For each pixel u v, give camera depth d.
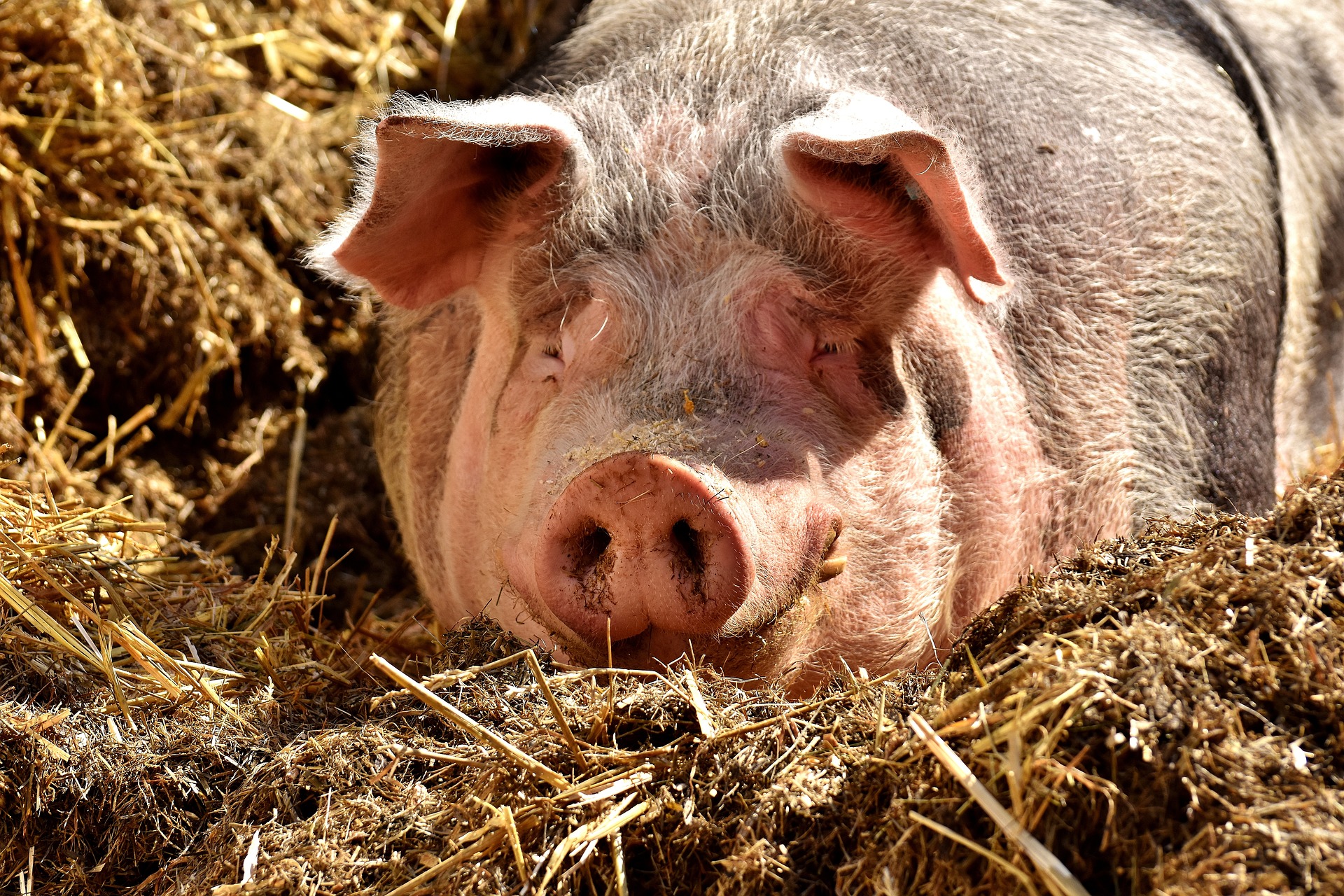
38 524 1.95
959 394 1.92
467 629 1.83
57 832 1.76
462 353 2.07
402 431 2.15
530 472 1.85
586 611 1.78
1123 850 1.60
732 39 1.96
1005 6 2.07
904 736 1.68
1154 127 2.06
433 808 1.72
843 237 1.83
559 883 1.68
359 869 1.70
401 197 1.83
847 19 2.01
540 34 2.29
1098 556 1.78
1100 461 2.00
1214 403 2.08
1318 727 1.62
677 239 1.85
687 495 1.75
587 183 1.86
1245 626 1.66
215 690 1.83
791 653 1.81
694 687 1.74
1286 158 2.25
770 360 1.83
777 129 1.86
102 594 1.92
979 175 1.95
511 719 1.75
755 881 1.66
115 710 1.81
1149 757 1.60
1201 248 2.06
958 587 1.95
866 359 1.86
